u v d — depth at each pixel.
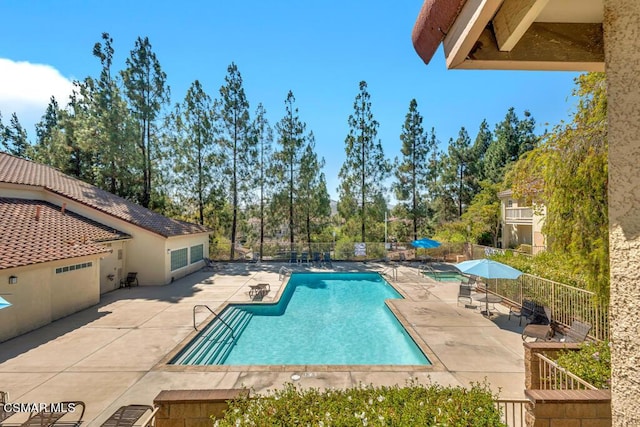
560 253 6.57
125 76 22.67
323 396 3.63
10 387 6.01
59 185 16.72
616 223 1.07
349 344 9.19
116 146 22.19
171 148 25.28
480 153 43.47
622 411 1.03
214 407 3.92
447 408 3.27
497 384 6.00
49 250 10.33
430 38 1.46
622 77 1.06
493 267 9.66
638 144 1.01
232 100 25.28
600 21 1.46
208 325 9.64
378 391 3.76
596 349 4.95
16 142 36.97
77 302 11.05
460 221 30.17
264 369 6.66
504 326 9.29
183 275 17.89
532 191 8.96
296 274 19.22
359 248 24.02
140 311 11.09
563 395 3.90
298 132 26.39
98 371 6.63
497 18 1.31
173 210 26.09
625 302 1.04
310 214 27.83
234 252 24.48
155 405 3.93
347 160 26.69
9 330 8.52
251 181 26.20
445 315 10.38
